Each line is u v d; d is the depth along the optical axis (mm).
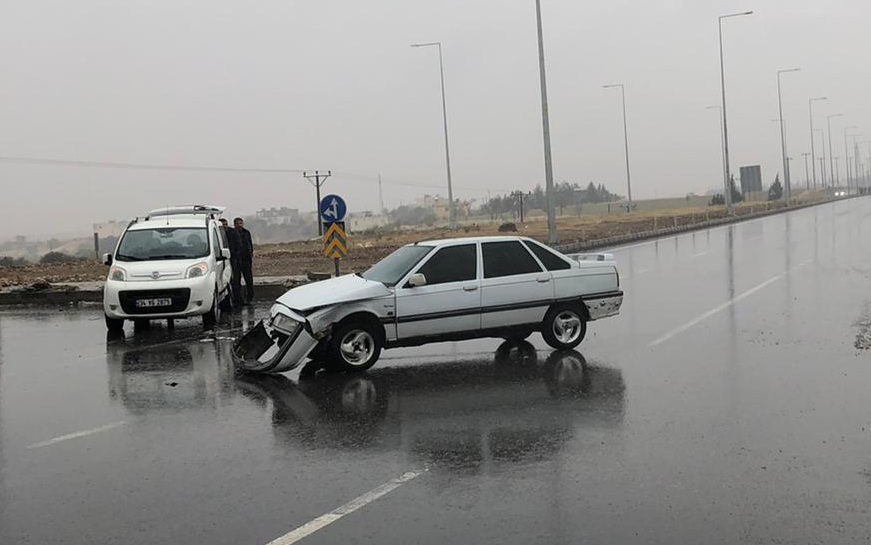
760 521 4648
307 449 6301
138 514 5016
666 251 29297
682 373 8672
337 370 9320
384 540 4512
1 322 15234
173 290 12984
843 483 5219
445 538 4520
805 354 9438
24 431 7078
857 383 7922
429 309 9469
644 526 4617
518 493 5188
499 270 9930
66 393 8633
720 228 46688
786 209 74438
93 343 12250
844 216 53281
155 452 6332
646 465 5668
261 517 4910
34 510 5125
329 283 9906
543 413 7176
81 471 5898
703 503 4938
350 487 5398
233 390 8508
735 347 10070
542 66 29000
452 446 6262
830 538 4410
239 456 6164
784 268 20469
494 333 9938
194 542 4566
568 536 4504
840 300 13984
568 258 10414
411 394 8078
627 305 14516
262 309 16406
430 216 126875
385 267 10203
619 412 7129
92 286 20094
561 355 9930
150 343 12070
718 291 16188
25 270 30406
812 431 6363
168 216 16234
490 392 8055
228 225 17266
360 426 6938
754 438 6227
